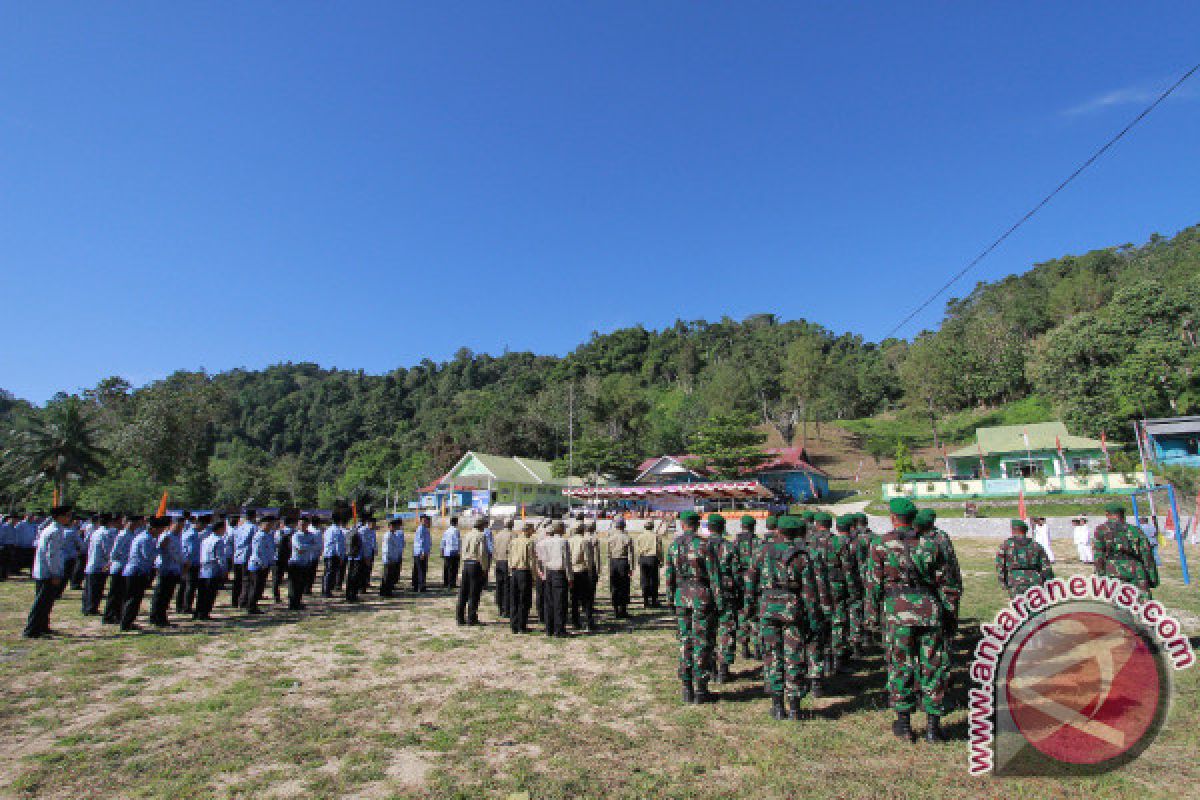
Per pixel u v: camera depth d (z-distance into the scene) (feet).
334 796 15.06
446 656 29.04
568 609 39.32
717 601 22.16
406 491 236.84
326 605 43.98
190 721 20.24
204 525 42.39
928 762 16.51
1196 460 123.44
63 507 33.35
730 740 18.42
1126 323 164.25
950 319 366.02
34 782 15.64
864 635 28.86
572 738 18.71
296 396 475.31
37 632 31.91
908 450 191.31
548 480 178.91
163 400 201.98
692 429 227.61
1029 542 26.89
